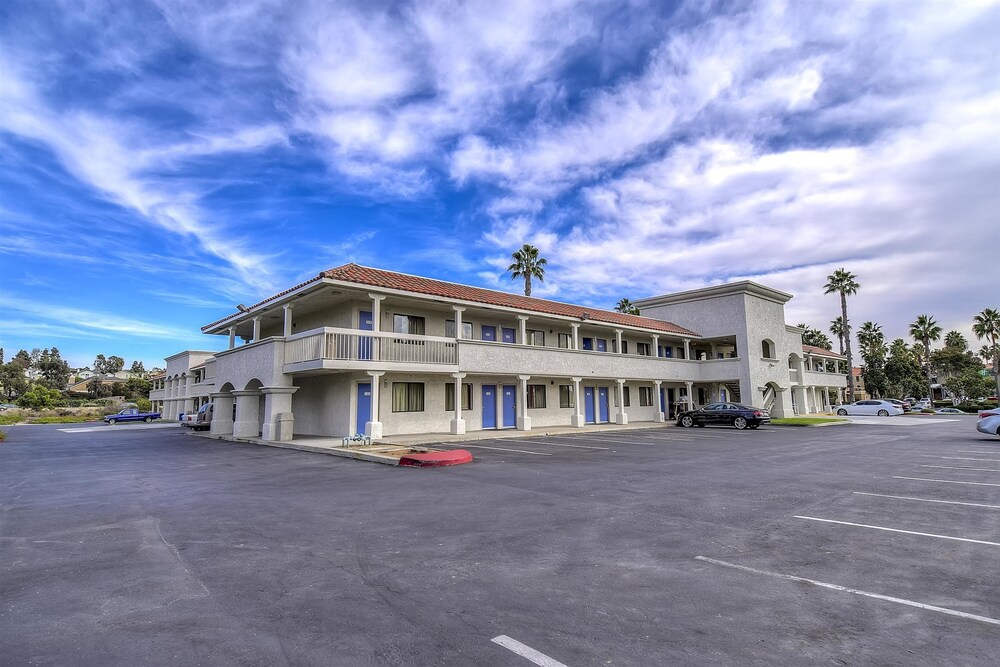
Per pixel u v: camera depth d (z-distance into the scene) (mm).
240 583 4762
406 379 21750
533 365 24672
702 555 5547
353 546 5910
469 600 4336
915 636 3670
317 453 16141
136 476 11711
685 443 18766
